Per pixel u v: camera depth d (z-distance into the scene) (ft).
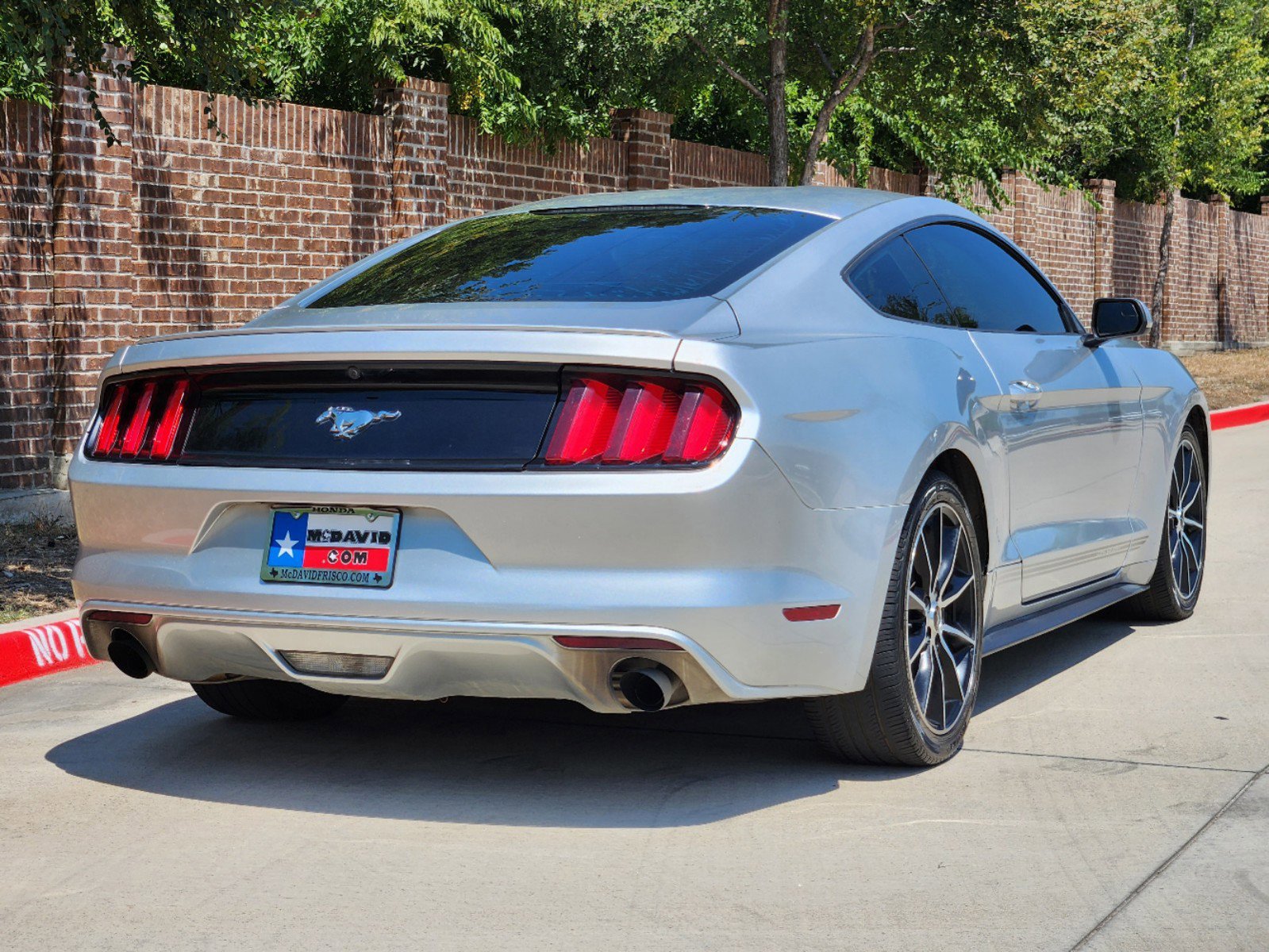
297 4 25.72
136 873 10.77
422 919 9.73
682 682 10.98
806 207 14.14
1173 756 13.20
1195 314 83.15
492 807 12.14
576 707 15.37
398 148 36.22
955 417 13.03
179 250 31.58
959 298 14.73
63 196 28.45
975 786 12.44
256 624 11.64
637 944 9.25
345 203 35.27
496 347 10.93
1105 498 16.74
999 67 41.45
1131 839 11.02
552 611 10.77
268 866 10.85
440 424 11.21
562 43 40.27
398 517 11.25
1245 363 71.31
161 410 12.35
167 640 12.26
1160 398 18.28
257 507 11.78
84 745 14.39
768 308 12.14
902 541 12.28
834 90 44.45
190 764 13.62
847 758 12.98
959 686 13.34
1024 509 14.67
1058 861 10.61
